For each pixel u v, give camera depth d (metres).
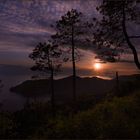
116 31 25.33
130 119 13.14
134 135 11.16
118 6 24.27
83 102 36.50
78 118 15.39
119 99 18.28
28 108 44.38
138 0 24.00
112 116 14.26
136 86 24.67
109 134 11.57
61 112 33.41
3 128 21.70
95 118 14.66
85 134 12.60
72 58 42.47
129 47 25.17
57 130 14.02
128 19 24.81
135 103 15.98
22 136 21.75
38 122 29.89
